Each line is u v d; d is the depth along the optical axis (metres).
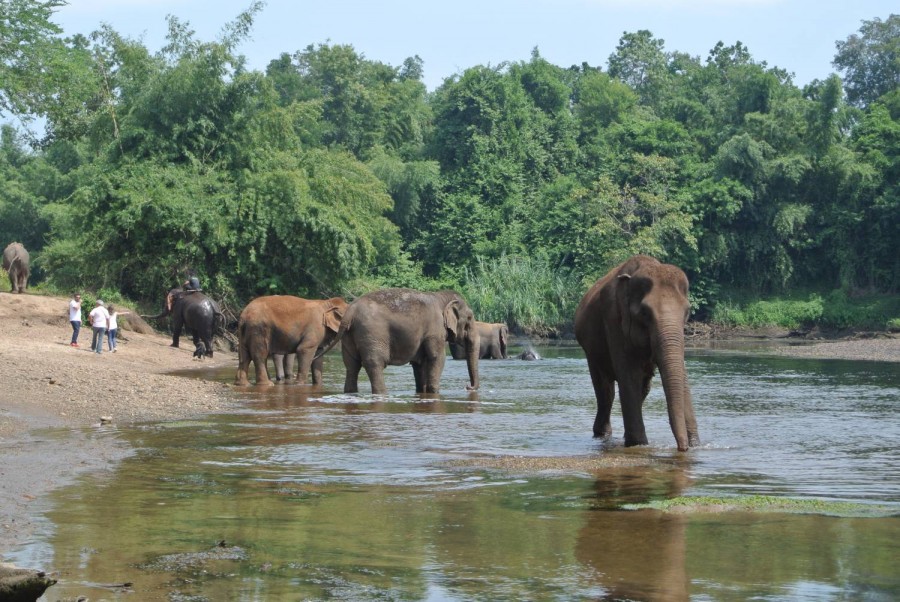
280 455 10.97
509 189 64.38
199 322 29.00
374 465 10.30
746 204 57.12
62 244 45.03
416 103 81.81
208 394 17.78
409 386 21.30
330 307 21.86
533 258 58.22
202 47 38.31
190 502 8.24
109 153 37.78
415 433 13.00
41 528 7.19
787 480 9.31
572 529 7.20
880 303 55.72
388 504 8.19
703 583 5.73
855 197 57.09
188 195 35.94
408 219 64.19
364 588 5.70
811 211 57.16
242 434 12.68
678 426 10.88
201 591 5.63
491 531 7.15
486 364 30.89
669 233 54.22
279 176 36.66
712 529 7.17
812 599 5.41
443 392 19.86
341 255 36.97
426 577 5.92
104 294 35.41
